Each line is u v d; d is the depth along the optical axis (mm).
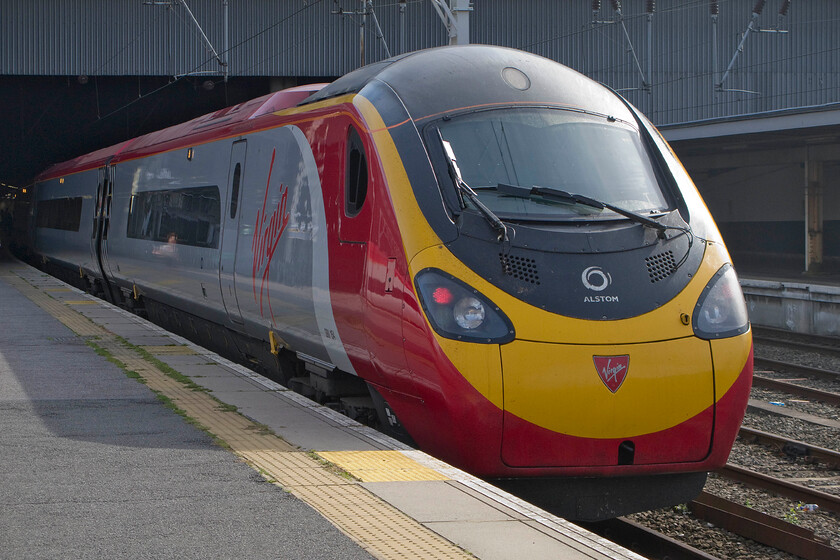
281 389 8391
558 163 6969
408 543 4387
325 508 4914
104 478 5477
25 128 44844
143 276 15336
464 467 6082
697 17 34594
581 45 33625
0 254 46281
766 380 12539
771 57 35312
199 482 5395
